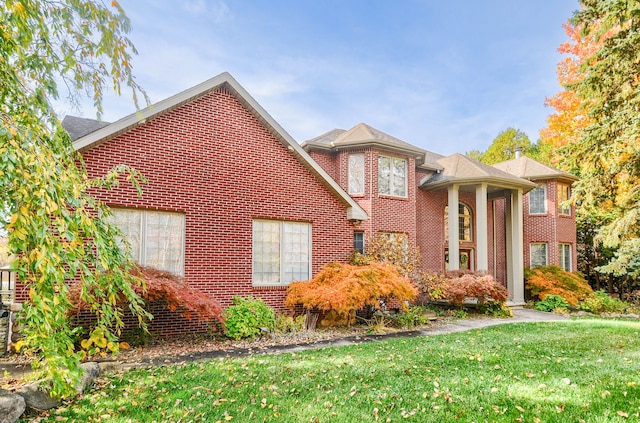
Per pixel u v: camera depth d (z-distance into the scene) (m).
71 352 3.91
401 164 16.58
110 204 9.05
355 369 6.55
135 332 8.96
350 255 13.00
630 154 11.52
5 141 3.26
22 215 3.24
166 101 9.76
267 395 5.27
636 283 22.66
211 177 10.50
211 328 9.77
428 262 18.08
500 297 14.48
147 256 9.59
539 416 4.56
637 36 10.81
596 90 12.07
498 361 7.09
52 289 3.56
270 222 11.62
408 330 11.16
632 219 12.25
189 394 5.28
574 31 21.17
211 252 10.35
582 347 8.44
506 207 19.47
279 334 9.89
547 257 20.27
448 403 4.98
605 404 4.89
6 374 6.00
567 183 21.05
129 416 4.57
